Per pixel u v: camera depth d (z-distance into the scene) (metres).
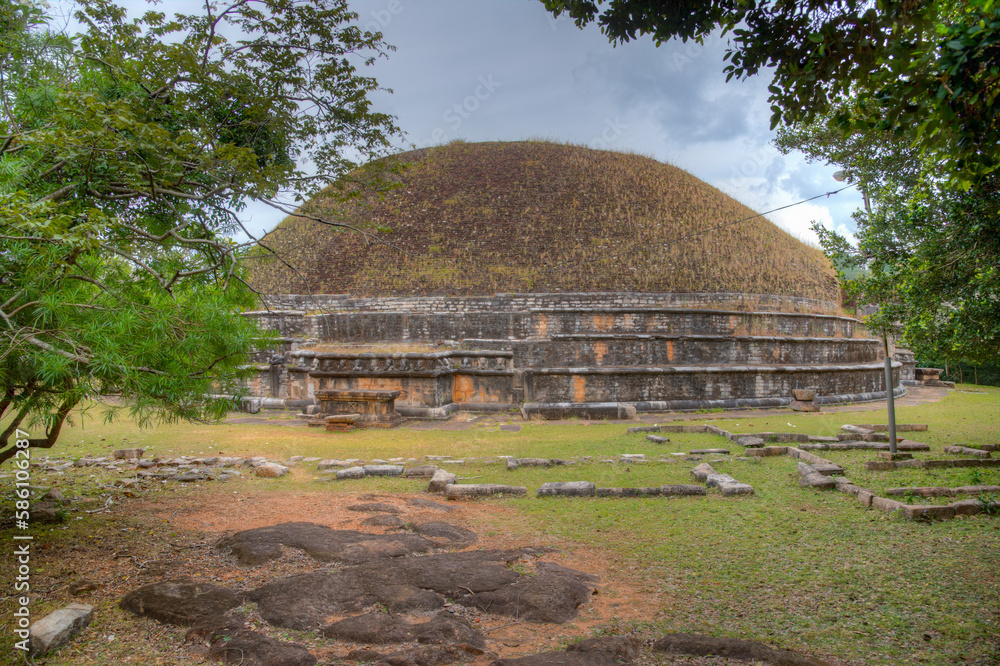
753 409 17.39
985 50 2.99
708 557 5.21
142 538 5.67
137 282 5.82
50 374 3.98
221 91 6.22
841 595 4.36
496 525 6.27
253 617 3.95
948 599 4.24
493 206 26.14
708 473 8.20
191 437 12.74
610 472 8.95
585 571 4.91
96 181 5.40
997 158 3.70
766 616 4.04
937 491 7.08
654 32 5.35
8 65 5.66
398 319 20.08
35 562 4.96
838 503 6.94
